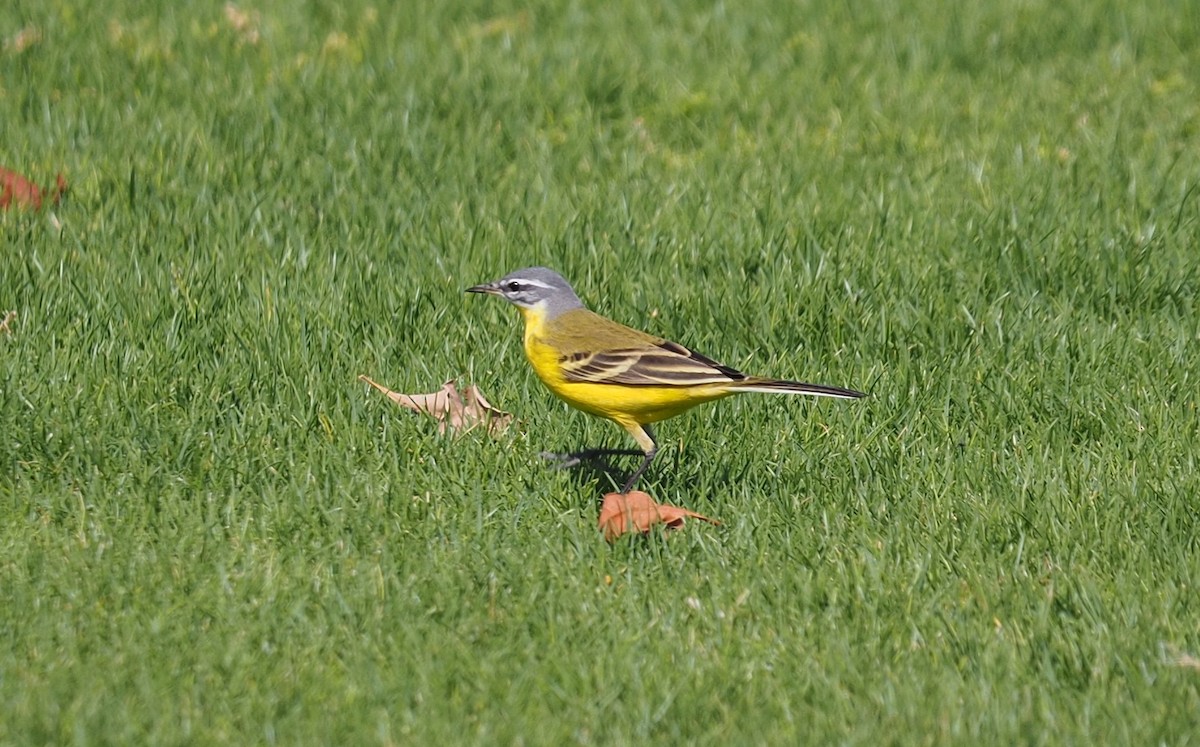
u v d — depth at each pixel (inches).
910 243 599.5
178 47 826.2
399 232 601.9
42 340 497.4
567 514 418.6
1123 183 670.5
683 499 433.7
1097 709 327.3
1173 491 425.4
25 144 662.5
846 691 336.8
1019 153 700.7
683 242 596.7
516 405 482.6
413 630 354.3
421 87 773.9
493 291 446.9
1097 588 376.2
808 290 554.3
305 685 330.6
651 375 420.5
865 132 745.6
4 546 389.1
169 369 481.4
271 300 530.3
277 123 709.3
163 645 346.9
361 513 410.0
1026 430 470.6
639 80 804.6
